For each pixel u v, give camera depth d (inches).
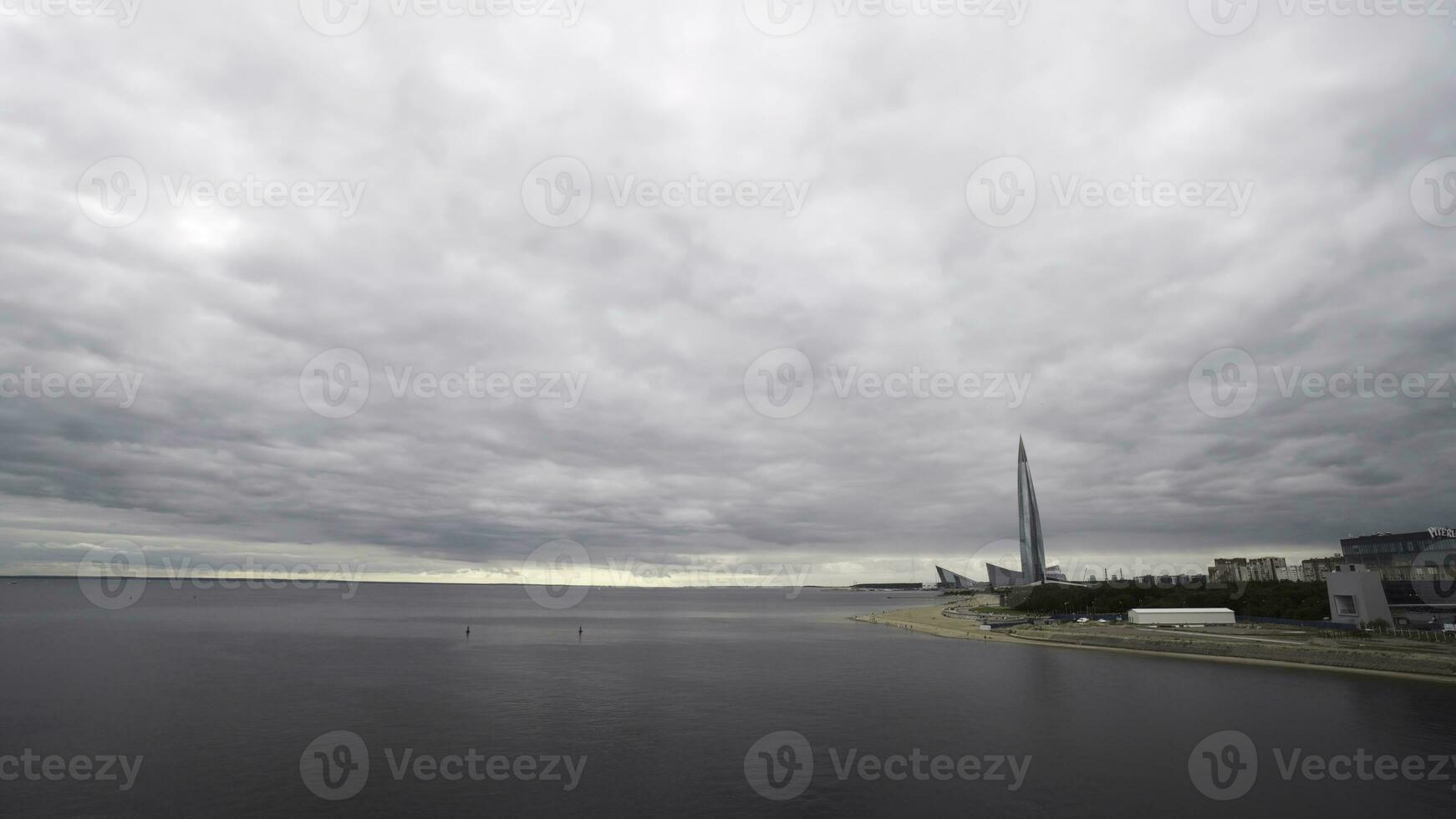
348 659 4731.8
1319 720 2839.6
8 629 6678.2
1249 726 2748.5
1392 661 3897.6
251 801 1904.5
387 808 1862.7
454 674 4111.7
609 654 5236.2
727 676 4114.2
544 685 3720.5
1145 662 4658.0
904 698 3405.5
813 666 4584.2
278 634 6628.9
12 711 2947.8
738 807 1892.2
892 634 7421.3
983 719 2913.4
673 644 6107.3
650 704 3228.3
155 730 2613.2
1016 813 1865.2
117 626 7303.2
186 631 6806.1
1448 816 1846.7
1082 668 4426.7
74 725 2706.7
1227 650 4626.0
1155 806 1914.4
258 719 2822.3
